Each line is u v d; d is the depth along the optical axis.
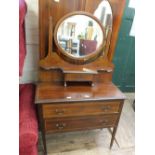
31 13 1.34
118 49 2.08
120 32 1.96
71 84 1.34
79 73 1.26
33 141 0.97
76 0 1.12
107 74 1.43
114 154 1.48
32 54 1.51
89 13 1.16
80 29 1.20
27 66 1.55
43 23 1.15
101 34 1.24
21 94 1.31
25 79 1.61
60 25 1.16
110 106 1.24
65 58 1.27
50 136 1.60
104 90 1.30
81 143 1.55
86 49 1.26
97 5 1.17
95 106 1.21
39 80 1.34
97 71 1.35
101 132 1.71
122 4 1.19
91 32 1.22
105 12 1.20
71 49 1.24
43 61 1.23
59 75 1.35
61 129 1.24
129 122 1.92
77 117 1.22
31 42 1.45
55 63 1.26
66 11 1.15
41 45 1.23
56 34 1.17
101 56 1.31
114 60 2.14
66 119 1.20
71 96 1.16
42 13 1.12
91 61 1.32
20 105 1.16
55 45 1.22
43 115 1.13
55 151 1.45
